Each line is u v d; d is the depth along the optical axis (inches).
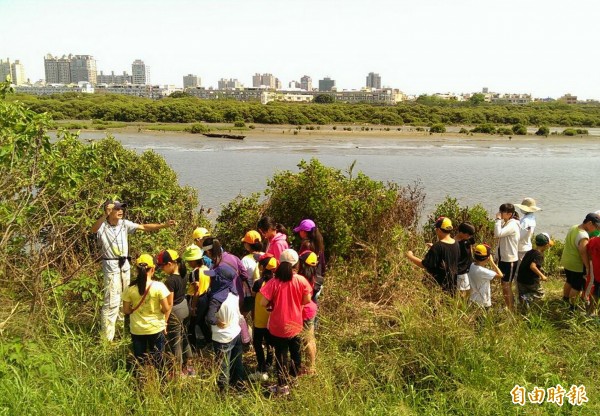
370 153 1920.5
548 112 4648.1
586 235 309.3
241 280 265.1
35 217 285.0
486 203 1013.8
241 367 239.8
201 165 1451.8
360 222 354.0
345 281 327.6
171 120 3348.9
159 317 233.3
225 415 202.5
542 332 260.8
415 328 241.8
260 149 1959.9
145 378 219.6
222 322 231.5
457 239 286.7
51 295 275.0
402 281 325.4
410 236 370.6
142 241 346.9
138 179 388.8
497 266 321.1
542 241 314.2
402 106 4298.7
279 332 232.5
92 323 282.5
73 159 293.1
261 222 285.4
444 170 1480.1
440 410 207.9
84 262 303.6
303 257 250.4
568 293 326.3
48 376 215.3
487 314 257.6
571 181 1318.9
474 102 6540.4
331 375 232.1
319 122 3636.8
